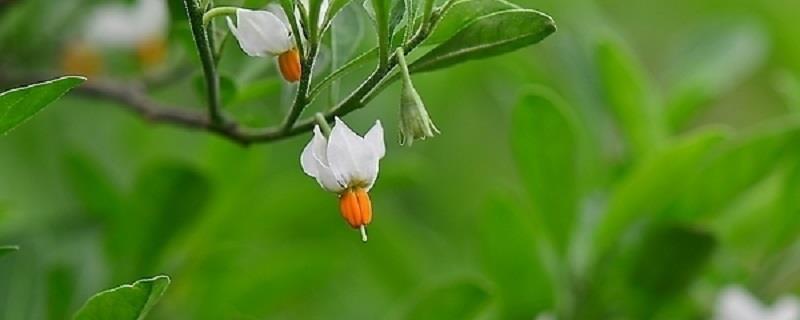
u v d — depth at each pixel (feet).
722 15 1.56
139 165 1.33
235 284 1.14
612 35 1.22
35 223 1.12
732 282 1.13
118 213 1.14
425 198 1.45
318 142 0.81
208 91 0.84
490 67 1.37
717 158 1.06
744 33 1.31
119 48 1.20
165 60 1.17
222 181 1.14
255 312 1.16
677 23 1.65
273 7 0.86
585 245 1.09
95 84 1.05
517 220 1.07
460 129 1.47
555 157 1.07
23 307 1.05
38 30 1.16
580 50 1.24
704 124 1.65
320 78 0.90
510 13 0.81
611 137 1.21
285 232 1.21
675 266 1.06
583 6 1.30
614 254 1.08
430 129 0.78
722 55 1.30
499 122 1.50
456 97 1.43
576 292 1.09
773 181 1.13
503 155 1.50
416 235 1.36
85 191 1.14
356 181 0.80
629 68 1.10
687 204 1.07
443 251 1.34
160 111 1.03
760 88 1.62
